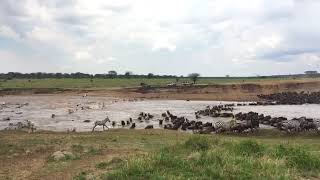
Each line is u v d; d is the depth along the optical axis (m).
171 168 15.16
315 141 33.97
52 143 23.91
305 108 80.31
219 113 65.25
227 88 121.06
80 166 17.45
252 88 123.12
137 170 14.69
